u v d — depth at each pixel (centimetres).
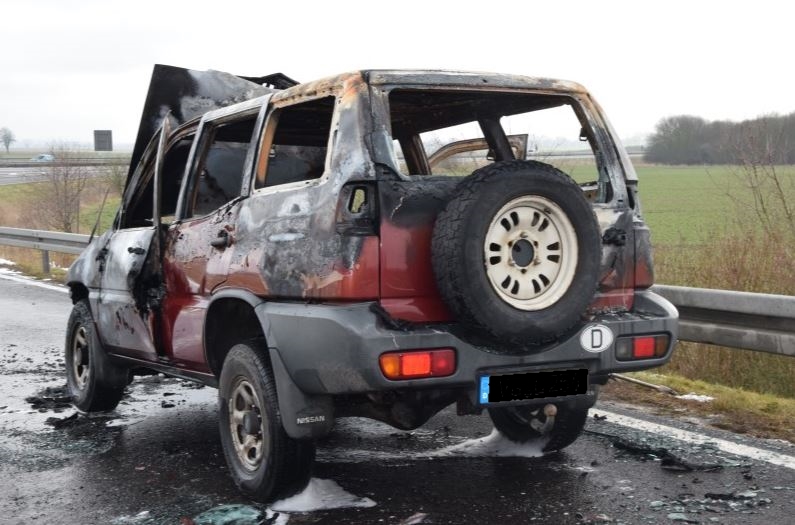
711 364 683
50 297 1269
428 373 368
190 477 469
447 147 578
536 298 377
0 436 560
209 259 461
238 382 436
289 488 415
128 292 555
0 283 1445
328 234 374
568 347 396
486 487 436
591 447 504
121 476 473
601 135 443
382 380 361
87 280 613
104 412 624
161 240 519
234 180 575
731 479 443
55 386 709
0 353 852
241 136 571
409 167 616
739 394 618
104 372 602
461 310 364
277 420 402
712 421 555
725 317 616
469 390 382
